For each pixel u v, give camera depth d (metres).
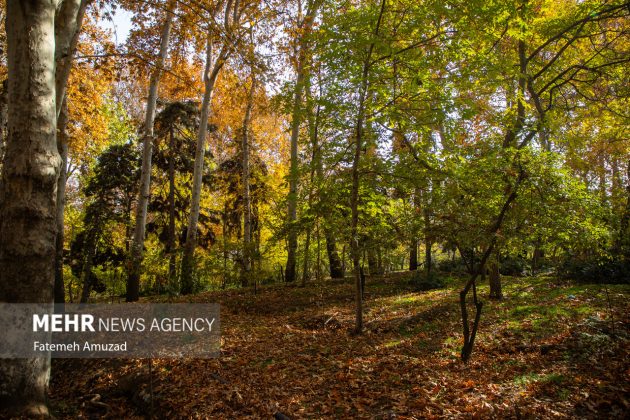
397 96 7.84
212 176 23.06
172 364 7.23
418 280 14.12
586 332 6.86
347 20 7.68
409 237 6.83
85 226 18.75
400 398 5.14
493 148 7.54
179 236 24.22
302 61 11.65
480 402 4.72
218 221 23.94
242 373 6.63
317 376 6.22
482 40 8.78
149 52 11.48
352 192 8.19
